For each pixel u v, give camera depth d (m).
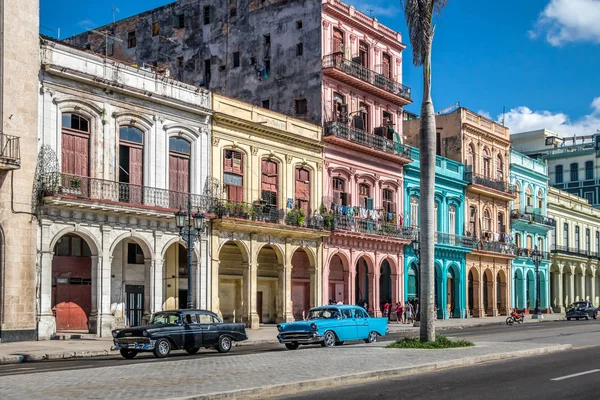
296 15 44.84
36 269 27.64
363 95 47.41
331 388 13.82
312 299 42.00
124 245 33.22
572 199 77.69
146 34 50.81
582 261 78.06
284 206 40.34
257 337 31.52
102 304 29.91
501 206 63.31
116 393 11.95
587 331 35.66
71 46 29.61
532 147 93.62
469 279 58.69
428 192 23.30
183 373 14.98
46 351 23.41
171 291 34.97
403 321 46.69
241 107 38.03
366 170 46.84
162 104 33.47
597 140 87.88
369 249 46.19
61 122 29.23
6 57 27.09
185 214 27.52
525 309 65.50
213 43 48.06
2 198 26.66
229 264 38.81
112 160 31.08
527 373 16.41
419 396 12.81
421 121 23.52
